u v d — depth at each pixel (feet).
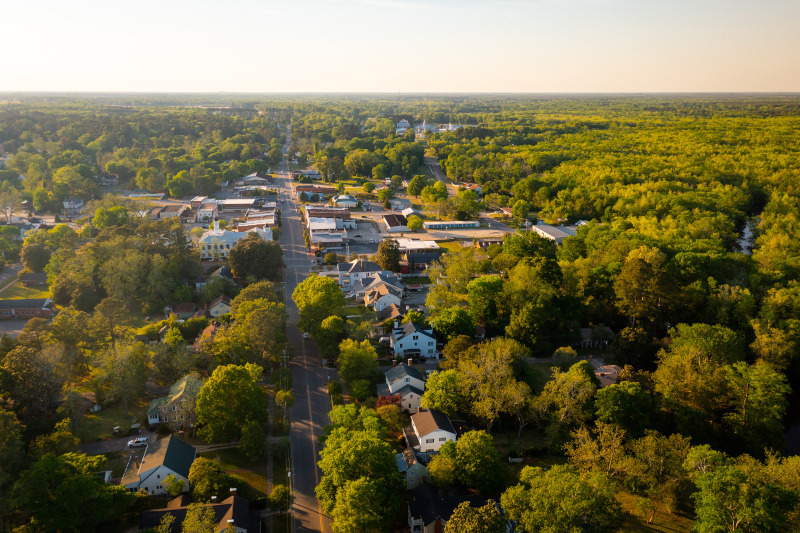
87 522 224.74
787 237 515.09
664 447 257.96
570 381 301.02
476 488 253.65
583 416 293.23
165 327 404.77
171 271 483.92
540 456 292.40
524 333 387.96
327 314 408.05
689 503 254.68
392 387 335.26
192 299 472.44
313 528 238.27
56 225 654.94
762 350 342.85
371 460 241.35
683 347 327.06
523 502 221.66
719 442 296.30
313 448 293.02
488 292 426.10
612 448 256.93
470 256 516.32
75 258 483.51
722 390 298.56
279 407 327.47
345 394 342.03
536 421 304.50
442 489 254.88
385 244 562.66
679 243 496.64
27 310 440.04
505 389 304.50
